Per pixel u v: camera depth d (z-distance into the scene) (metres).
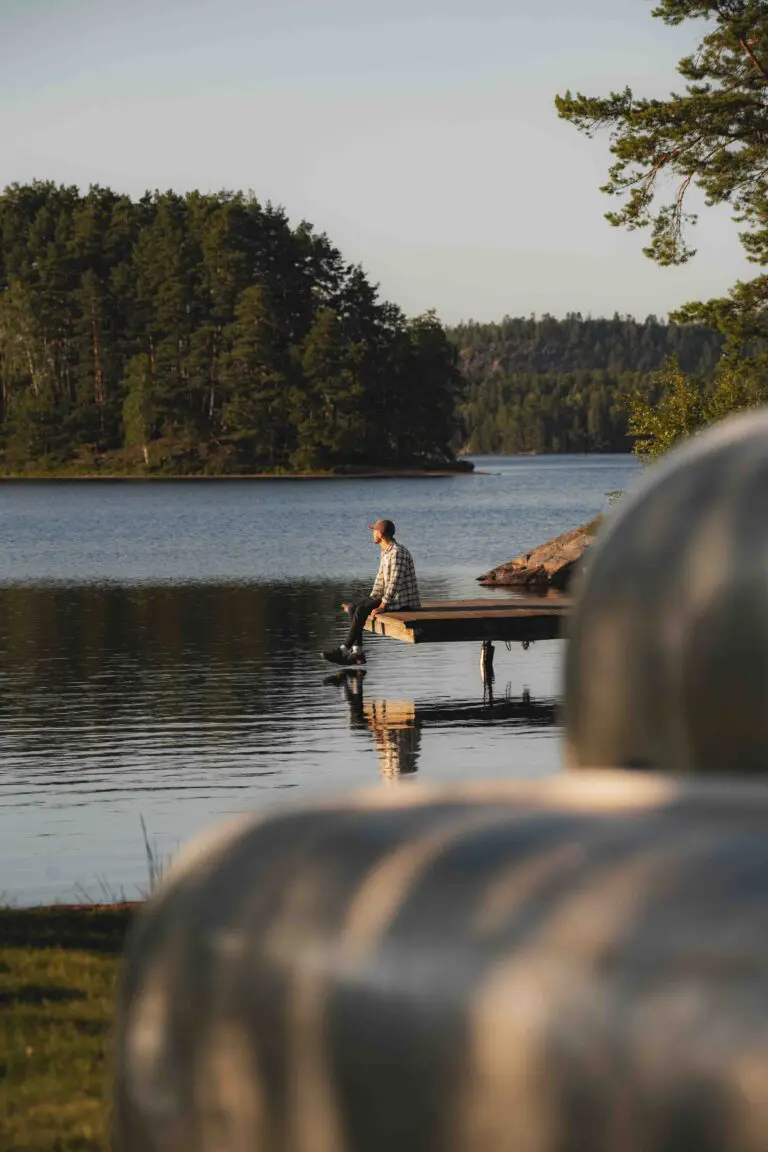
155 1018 4.59
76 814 23.23
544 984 3.78
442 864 4.16
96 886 18.91
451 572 81.69
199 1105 4.43
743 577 5.69
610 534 6.30
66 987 13.00
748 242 69.56
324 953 4.20
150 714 33.06
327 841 4.47
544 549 76.25
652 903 3.75
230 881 4.56
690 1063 3.54
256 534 123.06
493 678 38.91
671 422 70.56
